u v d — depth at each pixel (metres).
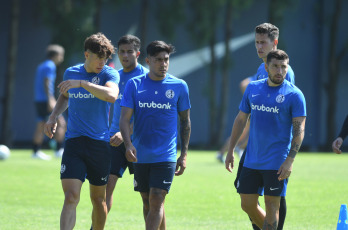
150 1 90.88
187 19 89.69
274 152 22.72
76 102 23.36
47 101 60.44
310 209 32.97
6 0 88.19
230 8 89.56
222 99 90.38
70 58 82.44
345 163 62.03
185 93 23.62
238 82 94.12
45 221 29.19
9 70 82.75
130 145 22.88
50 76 60.12
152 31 91.31
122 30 90.31
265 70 24.95
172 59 91.75
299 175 49.41
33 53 88.56
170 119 23.36
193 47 91.88
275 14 90.44
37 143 61.62
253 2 93.44
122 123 23.23
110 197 26.30
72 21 82.25
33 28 88.25
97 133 23.50
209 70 90.25
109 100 22.31
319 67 94.94
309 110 95.25
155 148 23.14
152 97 23.25
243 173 23.45
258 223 24.20
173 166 23.25
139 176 23.66
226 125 94.38
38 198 36.28
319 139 95.25
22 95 88.75
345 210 21.27
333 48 92.62
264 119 22.84
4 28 88.19
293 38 94.00
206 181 45.09
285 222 29.34
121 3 87.69
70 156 23.11
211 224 28.95
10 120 83.44
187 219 30.33
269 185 22.69
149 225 22.14
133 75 27.70
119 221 29.62
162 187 22.81
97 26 86.94
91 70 23.39
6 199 35.78
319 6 93.94
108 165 23.91
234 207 34.00
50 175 47.22
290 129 22.89
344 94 96.00
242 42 93.69
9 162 57.22
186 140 23.80
